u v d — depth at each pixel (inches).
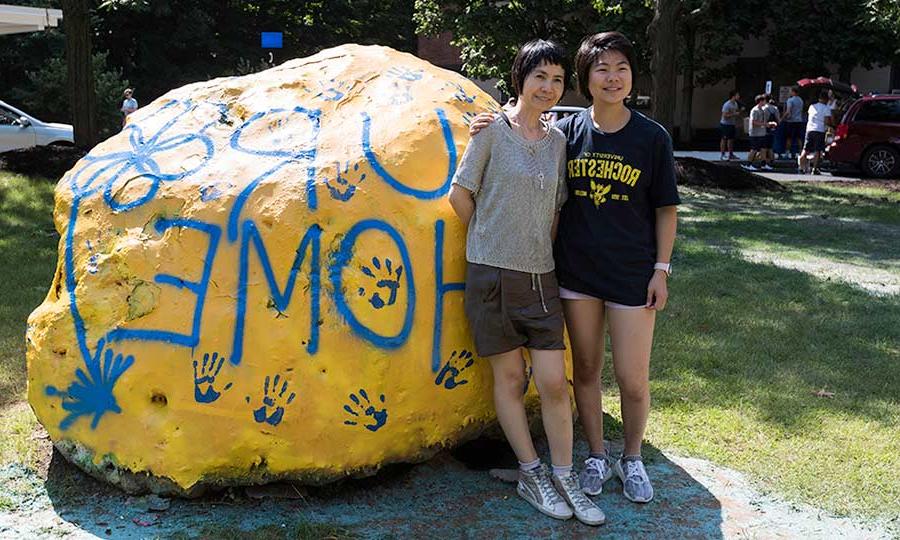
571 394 187.0
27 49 1187.9
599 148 151.6
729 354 248.1
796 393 218.1
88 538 146.2
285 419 150.9
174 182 159.9
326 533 148.3
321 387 151.1
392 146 161.0
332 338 150.9
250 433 151.6
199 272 153.5
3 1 1091.9
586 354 160.4
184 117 172.4
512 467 176.9
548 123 157.8
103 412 157.2
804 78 1037.8
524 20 943.0
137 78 1261.1
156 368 153.2
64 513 154.2
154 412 155.0
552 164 150.1
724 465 177.5
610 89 148.9
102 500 158.2
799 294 315.6
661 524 154.0
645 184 151.6
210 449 152.3
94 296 158.1
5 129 693.3
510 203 147.9
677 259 373.1
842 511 158.6
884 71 1103.0
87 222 163.5
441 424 161.9
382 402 153.9
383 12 1466.5
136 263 156.2
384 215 155.9
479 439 183.9
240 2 1359.5
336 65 176.6
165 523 151.3
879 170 746.2
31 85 1130.0
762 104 821.2
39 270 330.0
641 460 170.1
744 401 212.7
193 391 151.8
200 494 156.9
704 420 200.5
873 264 377.4
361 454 155.4
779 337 264.4
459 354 159.8
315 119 165.2
